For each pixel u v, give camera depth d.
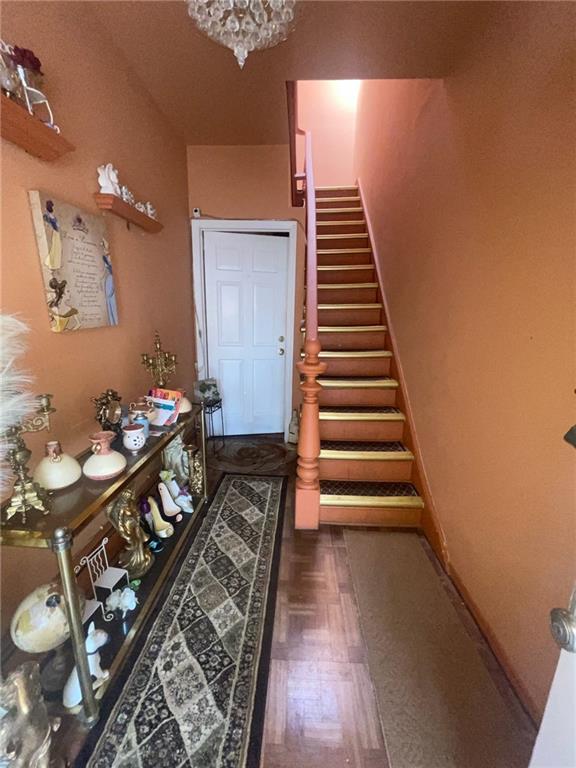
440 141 1.77
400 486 2.15
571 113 0.92
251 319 3.38
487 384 1.34
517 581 1.16
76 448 1.46
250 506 2.26
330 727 1.07
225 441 3.43
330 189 4.05
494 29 1.26
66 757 0.98
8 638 1.13
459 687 1.18
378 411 2.43
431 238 1.91
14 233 1.13
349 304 3.06
